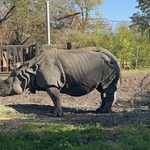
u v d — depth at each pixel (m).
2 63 27.05
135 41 41.25
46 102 18.06
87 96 19.17
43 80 14.69
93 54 15.23
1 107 15.70
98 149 9.10
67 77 14.89
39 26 48.78
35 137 10.14
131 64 39.66
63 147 9.27
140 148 9.11
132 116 13.30
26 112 15.33
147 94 19.30
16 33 48.00
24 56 27.02
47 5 37.28
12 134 10.48
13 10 46.19
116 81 15.34
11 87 14.87
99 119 13.07
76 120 13.10
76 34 48.81
